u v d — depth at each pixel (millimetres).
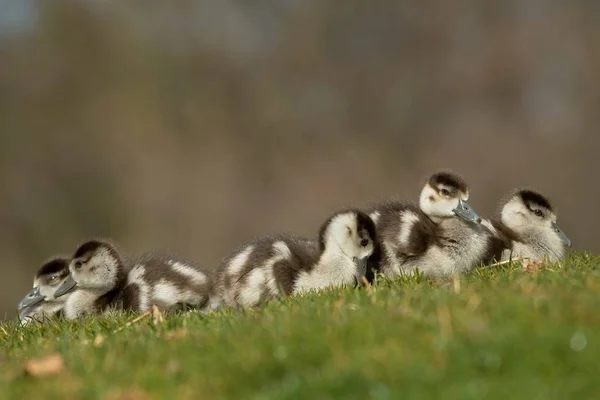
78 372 7875
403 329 7648
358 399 6895
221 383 7258
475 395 6699
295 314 8594
